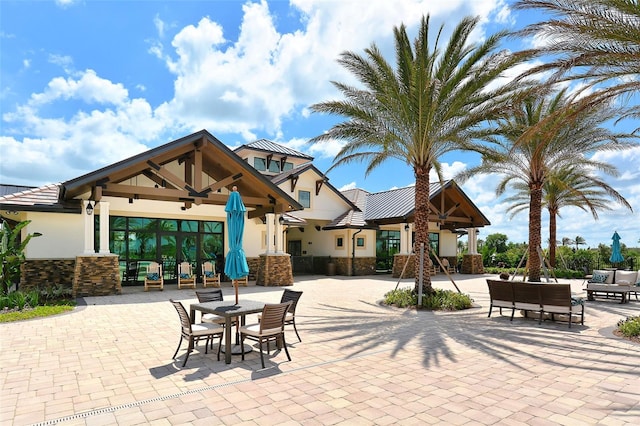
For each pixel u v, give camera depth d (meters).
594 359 6.16
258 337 5.82
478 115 11.01
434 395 4.65
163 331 8.02
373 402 4.43
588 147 14.31
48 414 4.09
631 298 13.59
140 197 14.58
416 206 12.39
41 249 14.16
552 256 23.84
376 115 12.03
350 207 25.05
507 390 4.82
